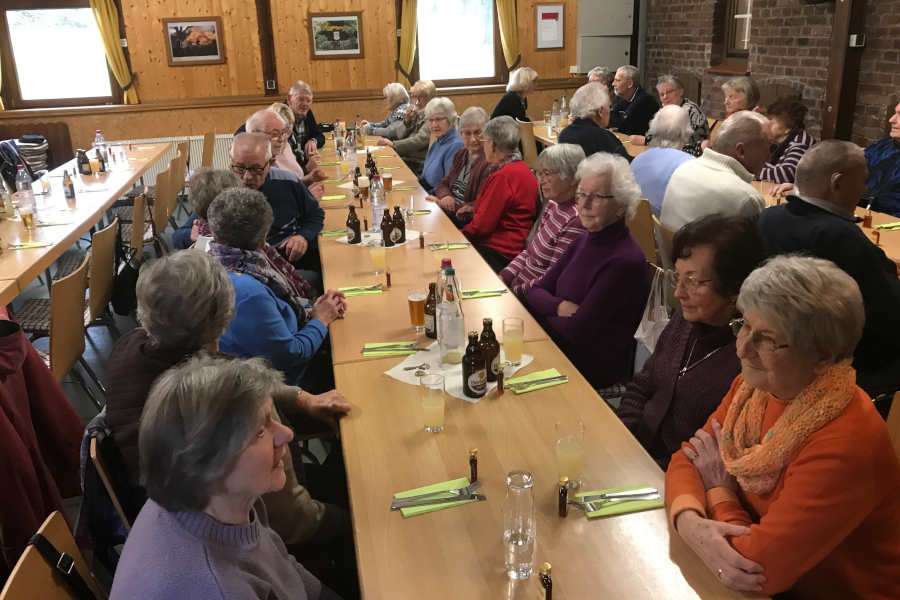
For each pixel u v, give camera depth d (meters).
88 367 3.50
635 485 1.59
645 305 2.53
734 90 5.45
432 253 3.34
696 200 3.08
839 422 1.27
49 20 7.53
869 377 2.45
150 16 7.67
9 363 2.07
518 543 1.37
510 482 1.39
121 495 1.71
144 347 1.76
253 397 1.13
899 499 1.29
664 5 8.19
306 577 1.54
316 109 8.28
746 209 3.01
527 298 2.88
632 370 2.62
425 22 8.25
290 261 3.73
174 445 1.09
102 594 1.41
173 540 1.12
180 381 1.14
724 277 1.75
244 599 1.10
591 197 2.49
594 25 8.44
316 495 2.14
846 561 1.33
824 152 2.51
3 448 1.92
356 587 1.87
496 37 8.43
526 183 3.91
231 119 8.13
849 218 2.60
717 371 1.83
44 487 2.12
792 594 1.41
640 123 6.71
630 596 1.27
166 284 1.69
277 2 7.88
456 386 2.05
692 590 1.29
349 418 1.91
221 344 2.30
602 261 2.56
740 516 1.41
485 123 4.50
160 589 1.07
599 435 1.80
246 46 7.95
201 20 7.77
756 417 1.43
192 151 8.13
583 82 8.62
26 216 3.96
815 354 1.26
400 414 1.92
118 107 7.78
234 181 2.96
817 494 1.24
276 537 1.46
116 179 5.56
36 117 7.65
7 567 1.98
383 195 3.97
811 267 1.28
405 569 1.36
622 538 1.43
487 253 3.90
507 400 1.98
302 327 2.62
